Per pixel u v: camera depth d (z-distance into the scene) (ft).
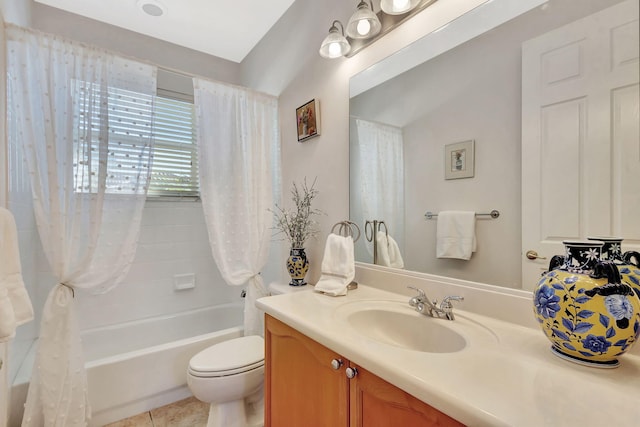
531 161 3.12
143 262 7.97
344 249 4.70
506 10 3.33
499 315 3.30
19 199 5.17
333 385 3.00
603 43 2.64
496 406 1.78
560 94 2.91
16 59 4.65
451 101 3.87
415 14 4.25
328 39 4.72
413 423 2.25
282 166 7.36
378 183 4.87
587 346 2.15
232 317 9.02
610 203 2.60
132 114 5.66
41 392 4.52
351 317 3.67
